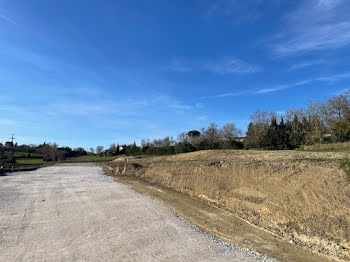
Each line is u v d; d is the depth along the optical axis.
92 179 20.95
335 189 7.56
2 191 14.27
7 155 48.62
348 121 21.16
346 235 5.99
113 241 6.88
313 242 6.30
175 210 10.14
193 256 5.95
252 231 7.58
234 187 11.27
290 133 23.34
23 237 7.12
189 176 15.27
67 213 9.66
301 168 9.68
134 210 10.14
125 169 26.00
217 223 8.45
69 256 5.93
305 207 7.58
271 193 9.24
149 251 6.24
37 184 17.56
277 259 5.71
